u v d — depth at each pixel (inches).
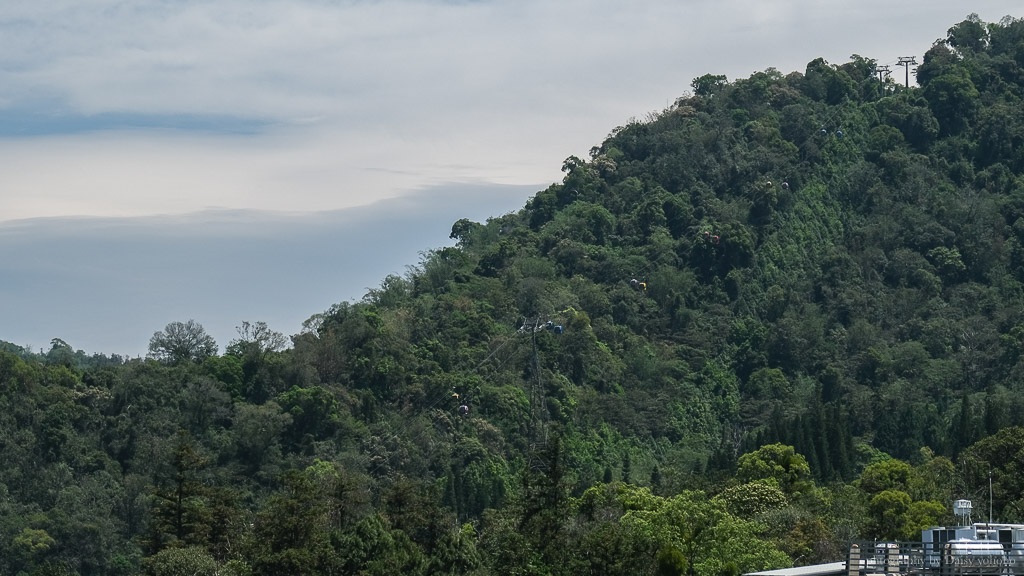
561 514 5679.1
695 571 5369.1
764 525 6097.4
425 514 6205.7
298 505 5866.1
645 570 5359.3
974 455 7549.2
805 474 7834.6
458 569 5738.2
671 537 5506.9
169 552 5708.7
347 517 6486.2
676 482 7736.2
